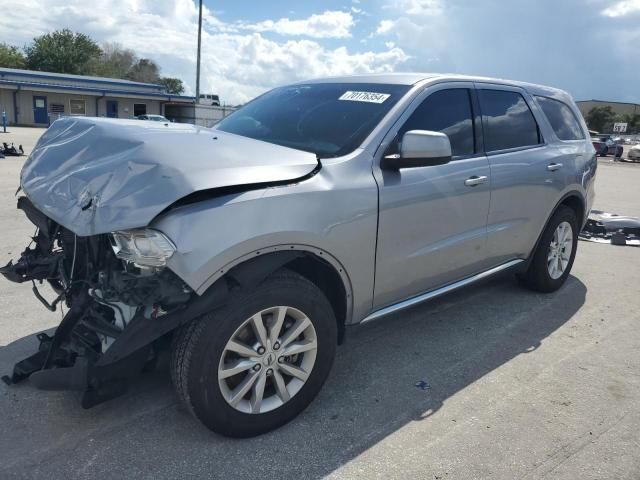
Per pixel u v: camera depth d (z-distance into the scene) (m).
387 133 3.14
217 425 2.53
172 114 50.41
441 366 3.49
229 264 2.34
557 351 3.77
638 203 11.99
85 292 2.63
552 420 2.91
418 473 2.46
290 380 2.78
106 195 2.37
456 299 4.72
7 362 3.28
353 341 3.82
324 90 3.81
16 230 6.40
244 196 2.43
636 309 4.66
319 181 2.73
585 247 7.09
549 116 4.68
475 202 3.66
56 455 2.49
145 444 2.60
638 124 97.94
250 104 4.23
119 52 84.50
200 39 36.69
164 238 2.24
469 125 3.76
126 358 2.36
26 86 42.09
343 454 2.58
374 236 2.97
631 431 2.83
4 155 16.17
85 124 3.19
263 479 2.40
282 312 2.60
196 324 2.40
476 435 2.76
